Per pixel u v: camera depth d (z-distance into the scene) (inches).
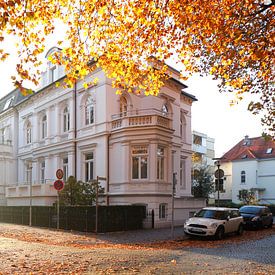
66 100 1227.9
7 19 275.7
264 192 2222.0
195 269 395.2
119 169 999.6
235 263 440.8
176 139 1234.6
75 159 1168.2
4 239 672.4
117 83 437.7
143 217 916.6
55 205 933.2
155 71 431.8
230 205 1763.0
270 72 478.6
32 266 397.1
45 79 1366.9
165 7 374.0
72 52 381.4
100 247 580.1
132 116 983.6
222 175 936.3
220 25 386.3
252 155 2283.5
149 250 548.4
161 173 995.9
